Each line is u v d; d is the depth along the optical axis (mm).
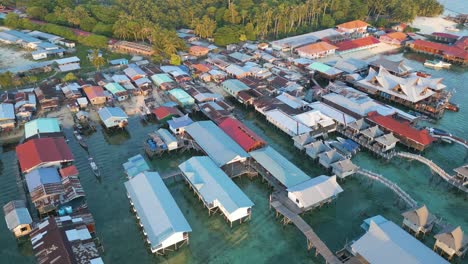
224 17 171375
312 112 94625
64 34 153750
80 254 53562
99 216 66688
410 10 184000
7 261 58094
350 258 56875
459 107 109812
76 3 195375
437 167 77375
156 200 63688
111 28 160000
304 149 84938
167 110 95875
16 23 161625
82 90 111062
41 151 76438
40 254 54094
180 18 173000
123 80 116062
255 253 60281
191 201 71125
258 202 71312
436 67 140250
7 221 61344
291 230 64875
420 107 106000
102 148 86625
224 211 65625
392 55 152625
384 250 54656
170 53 136250
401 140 89188
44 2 176375
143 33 151250
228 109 100938
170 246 60438
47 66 125625
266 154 79250
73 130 92375
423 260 52281
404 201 70938
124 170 78812
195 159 75938
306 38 157375
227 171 76188
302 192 66188
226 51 145250
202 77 122312
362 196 73062
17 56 137625
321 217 67688
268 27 170250
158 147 83312
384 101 113688
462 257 59250
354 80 121688
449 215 68438
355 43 155375
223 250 60781
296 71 129750
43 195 66000
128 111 102250
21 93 104688
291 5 175875
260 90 111188
